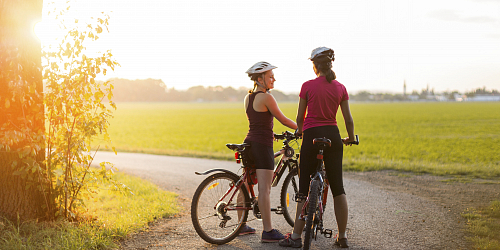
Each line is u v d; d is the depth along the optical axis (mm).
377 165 10375
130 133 34844
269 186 3924
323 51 3516
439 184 7535
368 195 6426
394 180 8102
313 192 3381
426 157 15477
